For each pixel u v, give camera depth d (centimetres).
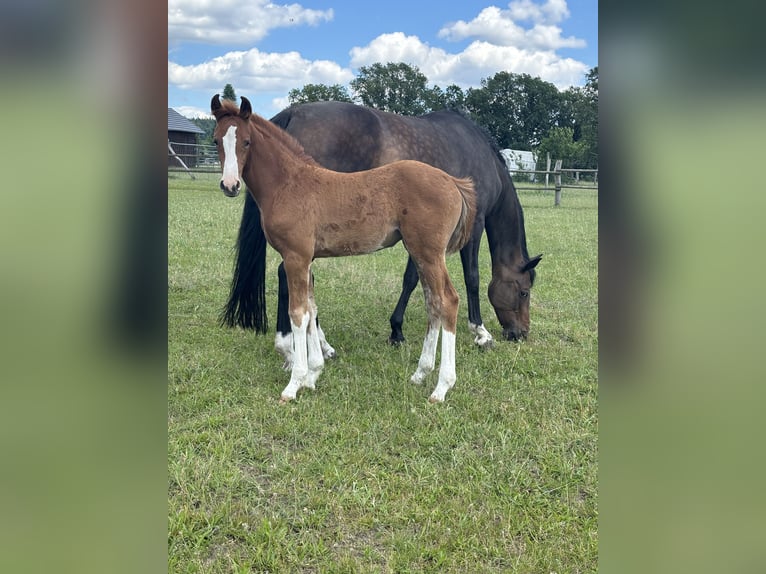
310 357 394
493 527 252
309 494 272
